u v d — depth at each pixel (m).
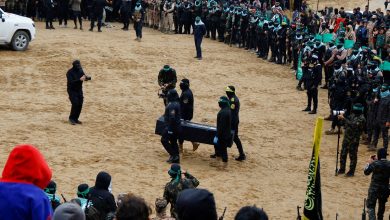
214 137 18.66
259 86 30.28
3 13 31.28
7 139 18.64
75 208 5.80
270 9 48.31
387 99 20.89
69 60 30.55
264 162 19.47
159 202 10.41
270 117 25.16
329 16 42.72
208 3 42.91
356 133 18.52
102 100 24.91
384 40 34.47
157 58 33.31
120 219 5.59
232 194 16.09
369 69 26.58
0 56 30.28
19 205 5.13
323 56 30.78
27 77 27.09
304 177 18.28
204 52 37.12
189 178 12.62
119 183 15.91
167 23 43.62
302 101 28.09
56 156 17.55
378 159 14.90
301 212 15.14
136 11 37.66
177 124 17.81
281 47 36.03
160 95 21.22
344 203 16.41
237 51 38.94
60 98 24.47
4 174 5.29
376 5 58.09
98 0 39.25
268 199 16.03
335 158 20.67
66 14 40.56
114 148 19.00
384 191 14.82
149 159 18.31
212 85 29.39
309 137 22.88
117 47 34.81
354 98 22.56
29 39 32.06
